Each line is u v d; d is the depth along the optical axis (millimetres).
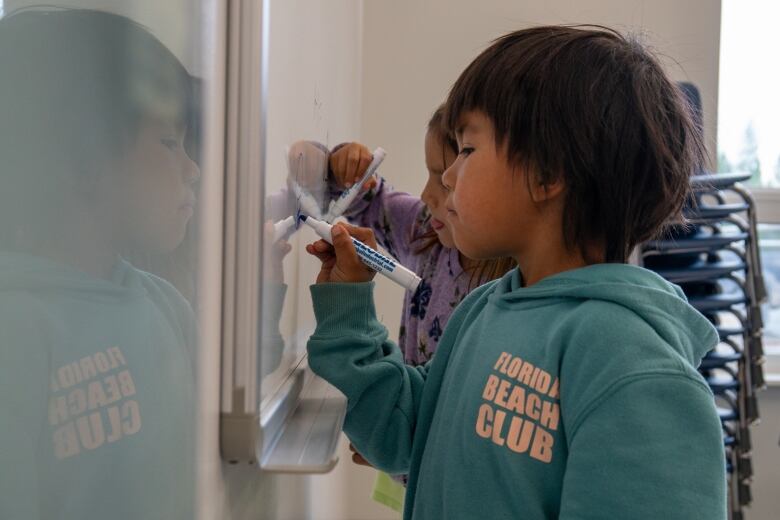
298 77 597
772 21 1953
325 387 709
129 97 376
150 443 389
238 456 412
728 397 1571
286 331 583
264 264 428
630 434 481
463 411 588
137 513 388
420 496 630
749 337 1529
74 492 385
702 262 1564
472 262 1041
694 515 464
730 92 1990
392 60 1786
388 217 1206
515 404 550
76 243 379
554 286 574
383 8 1781
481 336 618
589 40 603
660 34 1770
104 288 383
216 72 380
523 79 581
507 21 1773
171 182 378
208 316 387
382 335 681
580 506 484
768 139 1993
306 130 662
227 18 392
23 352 379
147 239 381
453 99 628
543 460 531
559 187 577
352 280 673
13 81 371
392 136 1795
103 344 385
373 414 676
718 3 1762
